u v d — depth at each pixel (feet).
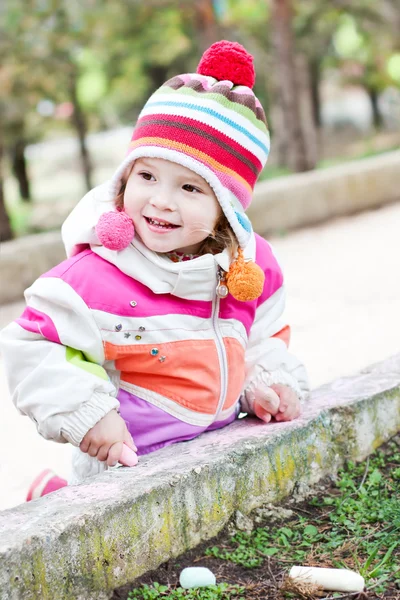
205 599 5.94
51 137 71.56
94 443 6.80
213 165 7.04
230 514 6.90
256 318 8.14
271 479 7.26
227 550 6.64
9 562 5.45
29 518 5.84
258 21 49.93
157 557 6.32
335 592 6.06
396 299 17.28
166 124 7.02
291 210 27.58
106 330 7.02
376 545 6.59
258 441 7.22
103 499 6.10
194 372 7.40
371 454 8.28
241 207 7.40
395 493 7.50
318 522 7.09
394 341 14.24
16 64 39.17
